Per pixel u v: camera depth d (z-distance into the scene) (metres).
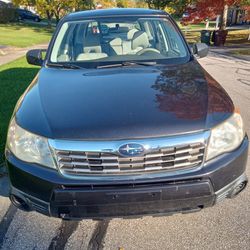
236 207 2.90
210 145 2.26
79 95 2.58
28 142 2.31
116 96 2.51
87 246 2.54
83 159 2.17
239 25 37.12
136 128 2.17
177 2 23.22
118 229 2.70
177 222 2.75
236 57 12.88
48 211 2.32
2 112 5.59
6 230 2.73
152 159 2.17
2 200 3.13
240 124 2.50
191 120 2.24
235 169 2.38
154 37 3.77
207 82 2.82
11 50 16.94
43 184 2.25
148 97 2.48
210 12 19.44
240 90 7.00
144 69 3.14
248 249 2.45
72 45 3.68
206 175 2.23
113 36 3.76
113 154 2.14
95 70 3.19
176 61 3.39
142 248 2.50
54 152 2.21
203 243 2.52
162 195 2.20
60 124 2.26
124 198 2.19
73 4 32.69
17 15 39.34
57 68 3.34
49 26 35.19
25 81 8.20
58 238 2.63
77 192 2.19
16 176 2.38
